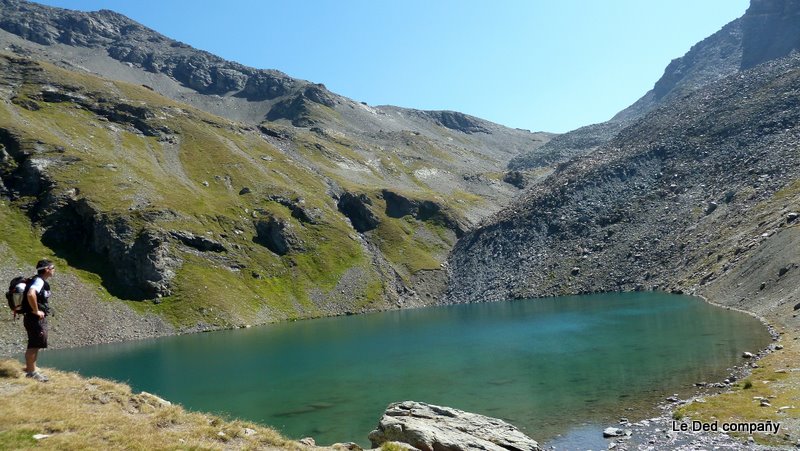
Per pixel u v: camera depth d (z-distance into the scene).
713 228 118.81
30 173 144.50
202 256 144.25
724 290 87.81
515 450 26.53
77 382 20.16
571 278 138.38
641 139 183.00
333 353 74.38
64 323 105.88
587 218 158.12
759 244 89.94
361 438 35.31
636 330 71.56
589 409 37.81
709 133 158.50
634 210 149.62
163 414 18.47
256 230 168.75
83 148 172.12
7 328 96.12
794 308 61.75
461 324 98.19
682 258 118.75
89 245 134.00
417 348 73.81
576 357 57.41
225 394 51.16
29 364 19.27
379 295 155.62
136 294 124.56
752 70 181.50
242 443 17.69
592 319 86.56
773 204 104.62
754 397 34.19
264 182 199.75
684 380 42.69
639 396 39.69
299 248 167.12
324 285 155.00
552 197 176.88
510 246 167.88
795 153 121.06
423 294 162.50
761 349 50.00
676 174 152.25
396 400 44.94
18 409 15.96
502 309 119.50
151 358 78.06
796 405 31.11
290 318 136.62
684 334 63.97
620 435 31.47
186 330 116.69
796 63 165.12
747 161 132.88
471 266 169.88
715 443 27.80
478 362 59.69
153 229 137.88
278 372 61.81
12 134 154.25
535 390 44.72
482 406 41.03
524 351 64.19
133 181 160.00
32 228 132.38
